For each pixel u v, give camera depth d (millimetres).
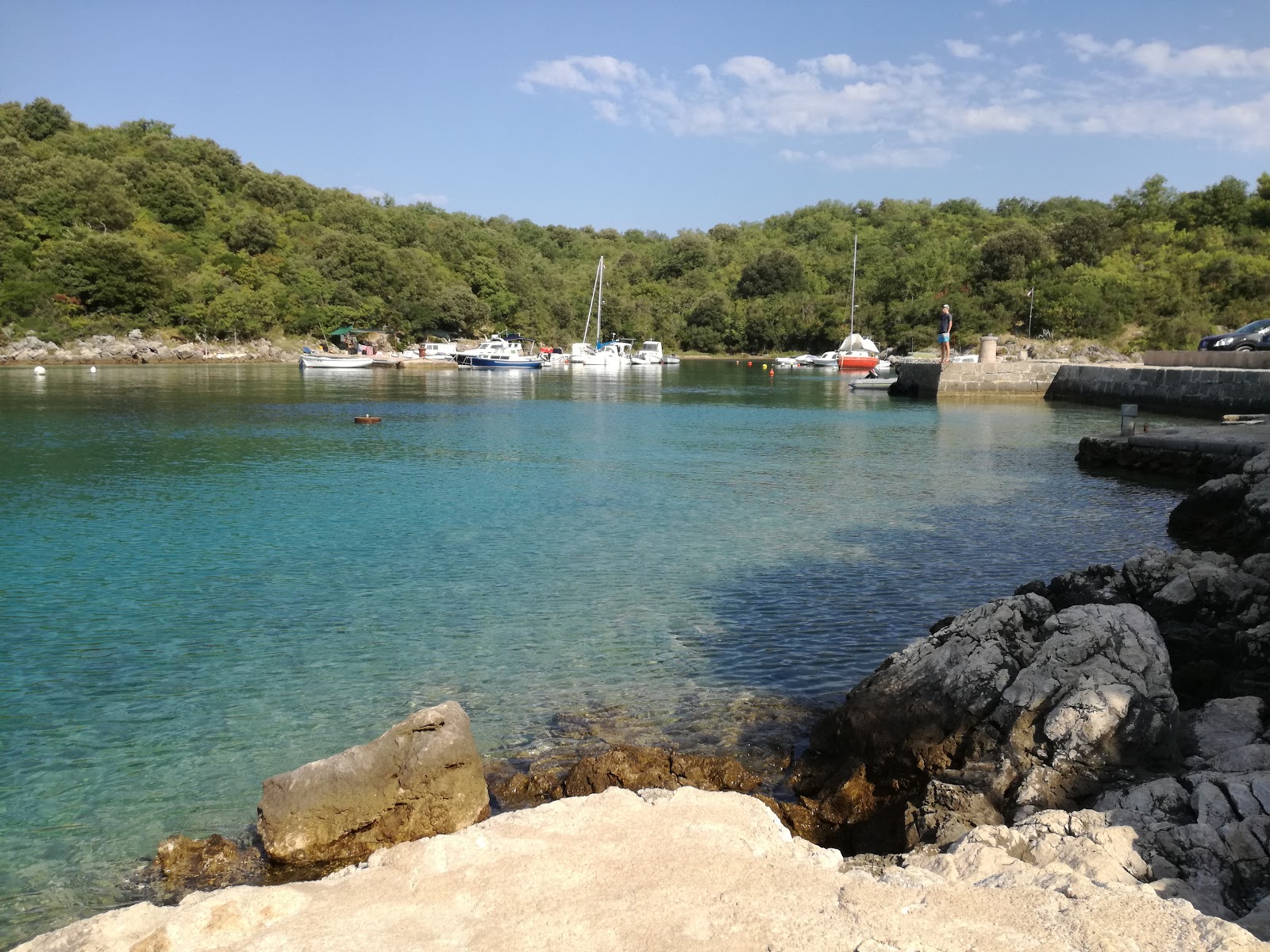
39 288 90562
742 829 5832
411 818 7074
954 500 21156
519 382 76062
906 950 4125
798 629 11883
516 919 4578
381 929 4504
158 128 148500
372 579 14000
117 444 29703
